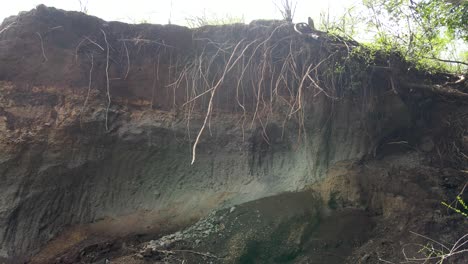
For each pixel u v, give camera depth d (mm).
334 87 5324
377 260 4387
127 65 5492
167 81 5531
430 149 5398
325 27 5703
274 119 5473
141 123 5312
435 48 5715
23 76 5176
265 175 5324
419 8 5383
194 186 5289
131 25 5613
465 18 5340
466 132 5441
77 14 5461
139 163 5297
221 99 5539
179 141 5383
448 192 4906
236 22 5902
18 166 4926
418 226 4555
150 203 5188
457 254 4250
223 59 5543
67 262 4602
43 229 4898
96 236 4891
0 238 4715
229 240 4656
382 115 5391
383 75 5395
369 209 4945
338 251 4562
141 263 4438
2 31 5266
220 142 5449
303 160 5340
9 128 4984
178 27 5625
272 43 5445
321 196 5066
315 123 5379
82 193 5117
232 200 5137
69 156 5066
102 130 5176
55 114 5133
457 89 5805
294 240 4648
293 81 5395
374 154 5336
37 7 5332
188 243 4676
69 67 5293
